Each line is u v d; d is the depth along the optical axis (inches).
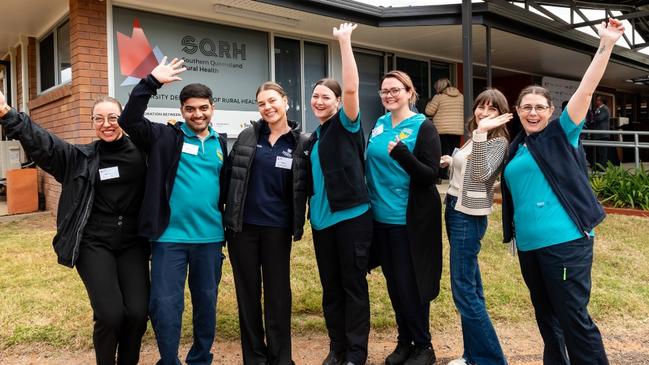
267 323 119.0
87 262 102.9
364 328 120.2
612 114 762.2
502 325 156.8
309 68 367.2
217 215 115.2
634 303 170.7
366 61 405.1
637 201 304.7
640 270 206.1
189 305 160.2
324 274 122.7
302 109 360.8
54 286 175.6
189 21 302.8
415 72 440.5
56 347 134.6
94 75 266.2
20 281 180.2
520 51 448.8
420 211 117.0
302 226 117.9
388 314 159.6
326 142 115.7
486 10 314.3
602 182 326.3
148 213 105.8
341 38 109.1
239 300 118.8
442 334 148.9
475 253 117.7
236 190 115.5
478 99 119.8
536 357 135.2
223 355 133.6
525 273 108.5
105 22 269.4
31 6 292.7
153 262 109.3
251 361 118.8
